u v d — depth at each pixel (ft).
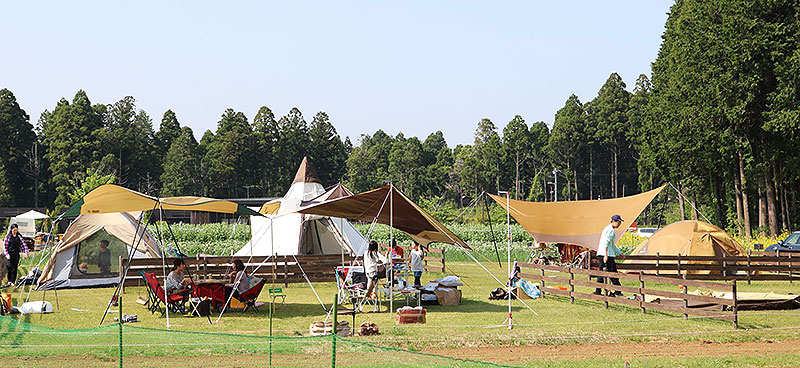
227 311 48.57
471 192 396.57
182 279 47.93
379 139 633.61
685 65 133.28
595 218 71.05
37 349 33.45
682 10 147.43
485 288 64.95
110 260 65.41
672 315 46.37
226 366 30.73
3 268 62.95
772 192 124.88
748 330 40.45
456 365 31.07
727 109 122.11
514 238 134.21
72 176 306.14
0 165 303.68
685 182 155.53
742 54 118.83
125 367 30.22
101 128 334.03
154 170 363.15
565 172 365.40
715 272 70.28
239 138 362.12
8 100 322.75
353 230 79.92
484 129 436.35
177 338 37.14
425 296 52.54
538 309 49.57
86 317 45.96
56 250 63.93
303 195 80.43
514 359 33.22
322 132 396.98
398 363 31.42
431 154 501.97
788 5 117.70
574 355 34.35
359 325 42.50
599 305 51.62
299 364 31.22
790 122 112.68
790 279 63.00
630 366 31.63
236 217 179.83
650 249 76.23
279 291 50.39
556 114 394.32
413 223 55.83
